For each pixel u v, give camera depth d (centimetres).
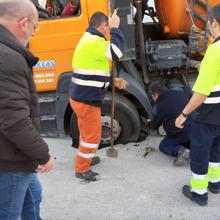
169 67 467
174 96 437
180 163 423
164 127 442
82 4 414
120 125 465
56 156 454
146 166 429
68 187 393
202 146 336
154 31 518
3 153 220
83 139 391
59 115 460
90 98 371
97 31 362
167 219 341
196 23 481
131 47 432
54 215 350
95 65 362
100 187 391
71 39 426
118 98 452
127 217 345
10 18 212
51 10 458
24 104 208
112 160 441
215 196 372
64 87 444
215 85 312
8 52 203
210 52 299
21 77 206
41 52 432
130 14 421
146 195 376
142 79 486
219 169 367
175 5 473
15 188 230
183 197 371
